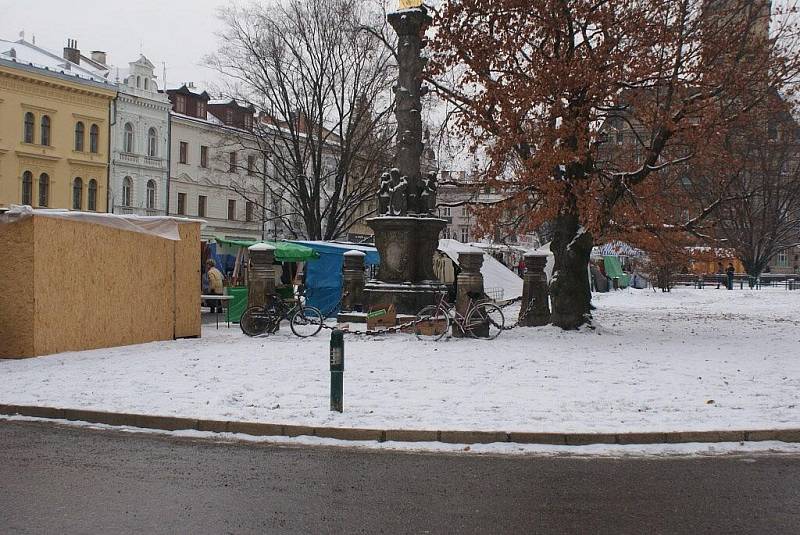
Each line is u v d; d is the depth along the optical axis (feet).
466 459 26.96
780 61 61.41
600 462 26.63
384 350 52.75
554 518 20.62
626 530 19.71
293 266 101.04
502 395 35.96
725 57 61.87
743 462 26.71
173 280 60.49
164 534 19.13
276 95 134.00
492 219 65.72
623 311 99.76
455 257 102.58
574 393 36.58
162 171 191.72
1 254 49.65
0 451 27.68
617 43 60.39
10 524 19.76
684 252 75.82
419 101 69.15
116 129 180.45
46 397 35.45
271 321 63.36
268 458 26.94
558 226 67.21
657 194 71.10
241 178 205.87
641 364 46.52
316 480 24.21
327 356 49.39
